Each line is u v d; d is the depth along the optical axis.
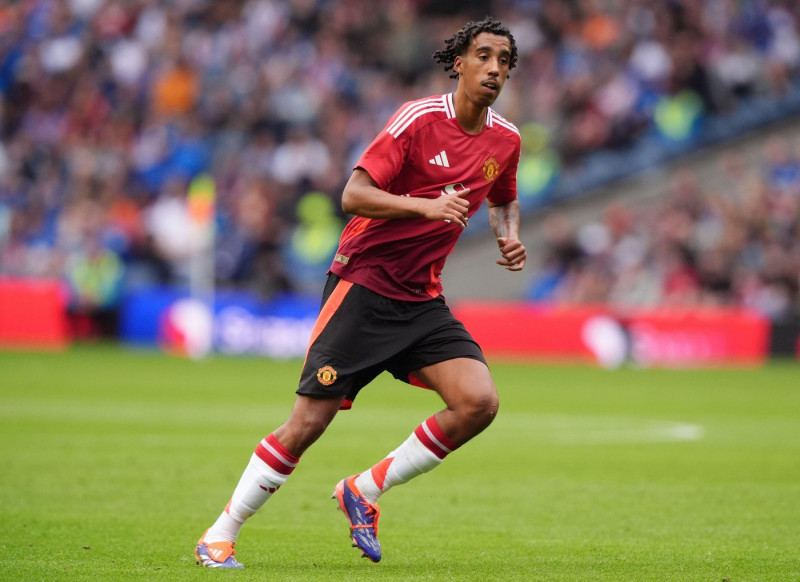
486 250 93.19
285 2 103.62
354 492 18.67
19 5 108.31
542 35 100.56
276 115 97.12
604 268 86.69
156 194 93.69
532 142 94.75
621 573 17.81
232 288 88.19
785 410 50.72
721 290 86.19
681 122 97.81
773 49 103.06
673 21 101.06
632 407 51.44
